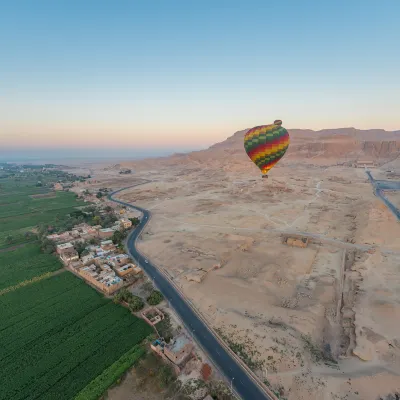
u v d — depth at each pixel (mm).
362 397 45312
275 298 74438
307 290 78812
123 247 109938
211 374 51531
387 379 47688
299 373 50406
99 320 67500
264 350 55500
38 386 50375
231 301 72375
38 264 97438
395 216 136000
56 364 55000
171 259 98438
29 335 63000
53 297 77438
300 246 110312
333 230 128125
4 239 123438
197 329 63562
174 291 79250
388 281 80938
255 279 83938
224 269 90938
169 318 67312
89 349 58594
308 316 65688
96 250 105750
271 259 97812
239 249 106000
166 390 48906
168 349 54812
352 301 73250
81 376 52188
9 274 90438
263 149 95750
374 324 62688
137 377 51750
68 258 97500
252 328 61219
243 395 47406
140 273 89375
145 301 74750
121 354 57062
